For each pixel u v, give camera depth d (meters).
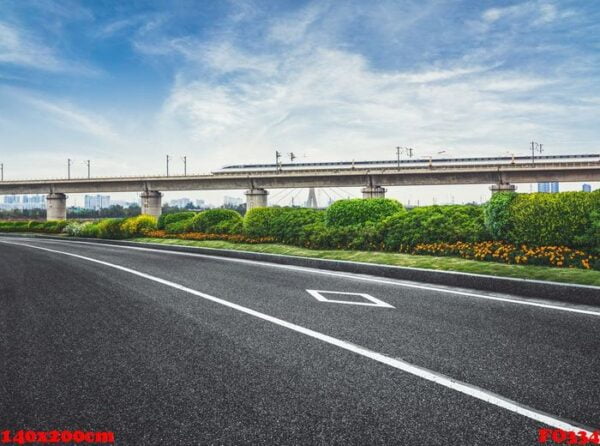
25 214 132.88
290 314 5.60
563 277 7.07
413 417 2.73
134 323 5.21
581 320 5.18
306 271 10.52
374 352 4.00
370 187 60.69
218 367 3.65
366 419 2.70
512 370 3.51
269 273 10.11
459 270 8.41
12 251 18.03
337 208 15.66
